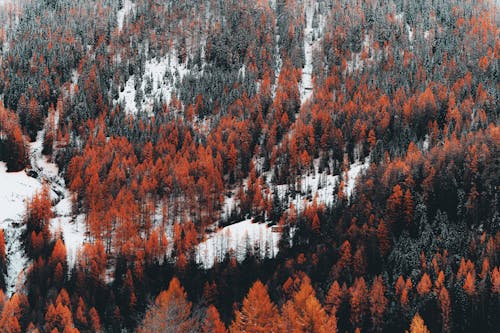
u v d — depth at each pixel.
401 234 109.00
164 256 120.19
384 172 129.38
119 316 98.62
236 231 132.25
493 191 113.62
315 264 103.00
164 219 144.62
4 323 91.44
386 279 92.31
